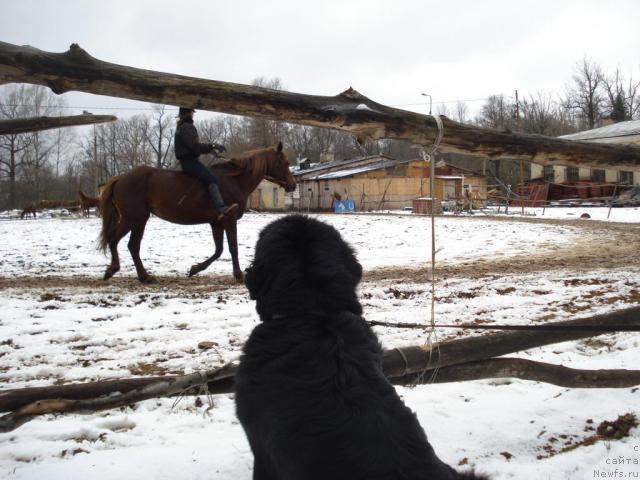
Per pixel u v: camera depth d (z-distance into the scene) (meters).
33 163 71.06
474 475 2.27
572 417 4.57
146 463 3.85
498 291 9.63
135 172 10.79
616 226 25.12
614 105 72.75
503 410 4.70
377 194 49.56
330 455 2.06
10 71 4.06
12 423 3.25
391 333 6.93
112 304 8.82
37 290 10.11
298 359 2.35
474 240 19.78
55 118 5.01
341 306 2.50
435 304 8.60
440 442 4.16
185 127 10.48
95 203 36.06
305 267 2.51
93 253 16.34
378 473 2.01
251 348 2.51
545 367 4.10
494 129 5.41
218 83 4.53
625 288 9.61
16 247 18.06
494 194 48.72
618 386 4.27
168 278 11.68
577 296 8.99
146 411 4.79
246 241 19.22
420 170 49.75
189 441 4.18
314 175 49.94
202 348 6.51
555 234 21.55
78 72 4.18
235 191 10.96
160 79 4.38
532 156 5.59
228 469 3.77
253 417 2.38
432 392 5.12
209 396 3.69
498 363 4.00
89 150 79.25
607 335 6.74
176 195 10.62
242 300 9.16
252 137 67.50
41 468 3.78
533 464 3.81
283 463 2.14
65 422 4.55
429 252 16.56
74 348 6.52
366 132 4.90
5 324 7.51
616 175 51.16
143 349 6.45
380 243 19.22
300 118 4.73
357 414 2.15
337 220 29.34
